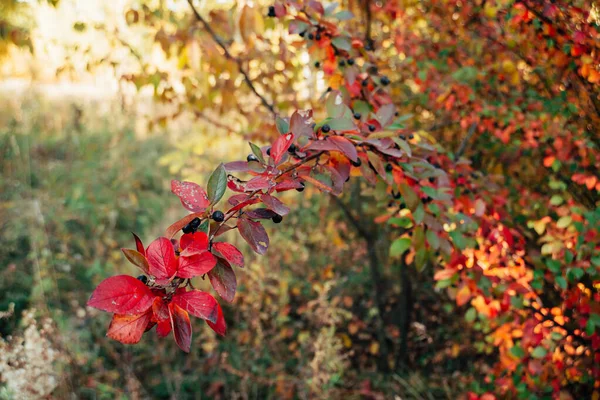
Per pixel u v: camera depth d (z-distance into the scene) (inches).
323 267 151.1
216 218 39.3
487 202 82.1
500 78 94.1
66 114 216.2
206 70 102.2
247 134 107.1
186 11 105.3
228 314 141.8
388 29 112.6
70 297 140.0
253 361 128.0
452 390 121.0
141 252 37.9
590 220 72.1
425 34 110.3
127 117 204.4
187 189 40.3
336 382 125.1
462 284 80.4
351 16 69.2
